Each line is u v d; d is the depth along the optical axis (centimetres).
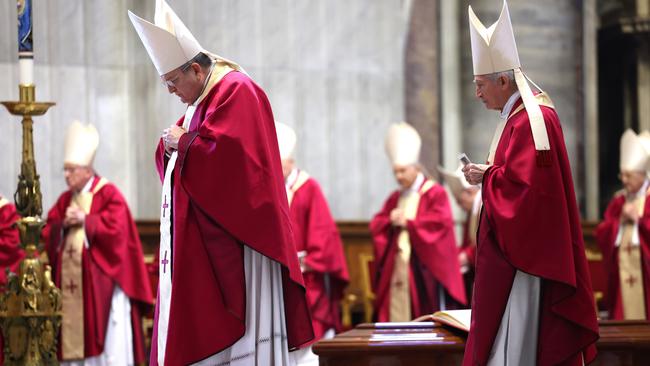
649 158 2597
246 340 1245
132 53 2984
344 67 3094
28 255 1559
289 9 3045
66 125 2898
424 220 2472
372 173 3103
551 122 1165
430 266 2455
